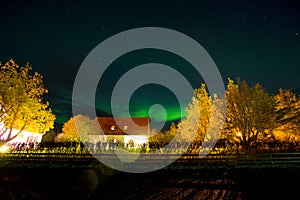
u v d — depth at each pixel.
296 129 23.33
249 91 22.58
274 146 16.62
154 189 9.93
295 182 10.52
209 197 8.53
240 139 21.27
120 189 9.95
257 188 9.67
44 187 10.22
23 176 12.50
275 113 22.52
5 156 17.09
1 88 20.89
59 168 14.69
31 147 18.89
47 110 23.39
